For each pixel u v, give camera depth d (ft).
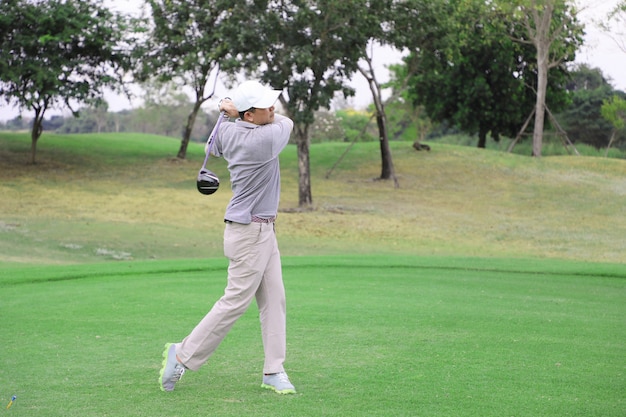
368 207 98.12
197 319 24.12
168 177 119.55
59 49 115.03
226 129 16.03
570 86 255.91
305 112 90.12
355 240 77.41
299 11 83.61
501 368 18.03
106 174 119.96
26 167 121.49
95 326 22.85
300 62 83.51
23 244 65.41
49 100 120.37
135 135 174.09
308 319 24.35
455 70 150.30
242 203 15.88
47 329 22.33
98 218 82.74
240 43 85.92
